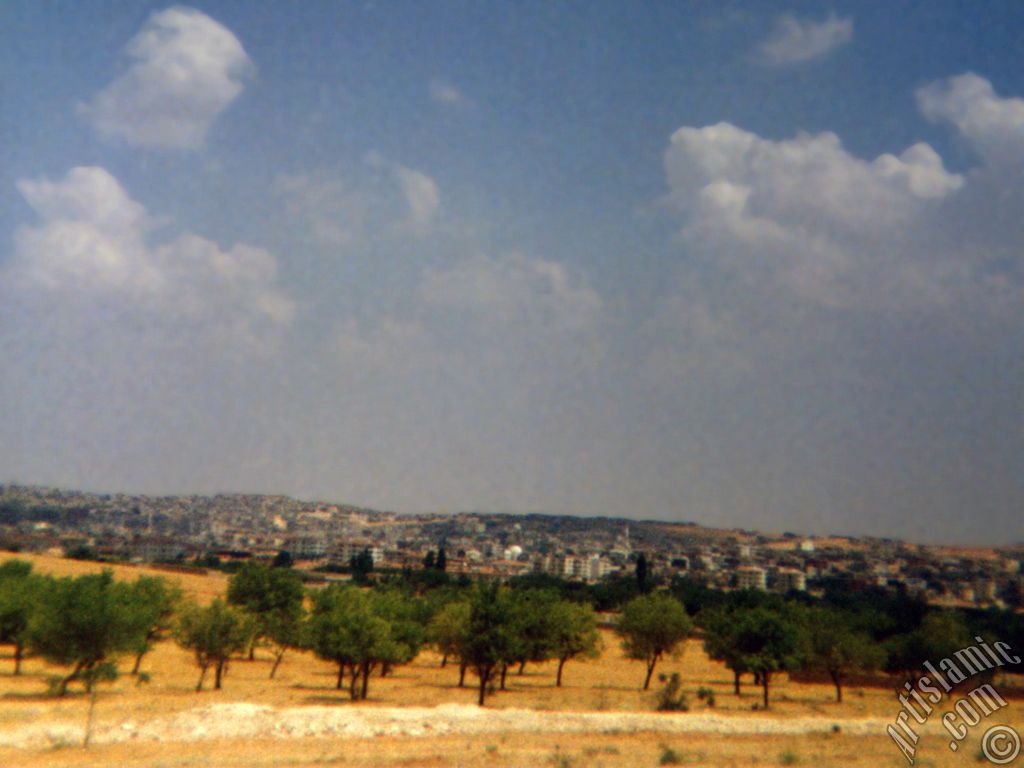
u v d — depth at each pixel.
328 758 33.75
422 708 47.50
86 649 52.09
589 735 43.22
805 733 46.69
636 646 78.06
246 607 99.62
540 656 75.88
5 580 74.38
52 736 37.16
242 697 57.19
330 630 61.34
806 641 70.75
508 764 33.38
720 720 48.53
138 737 37.88
